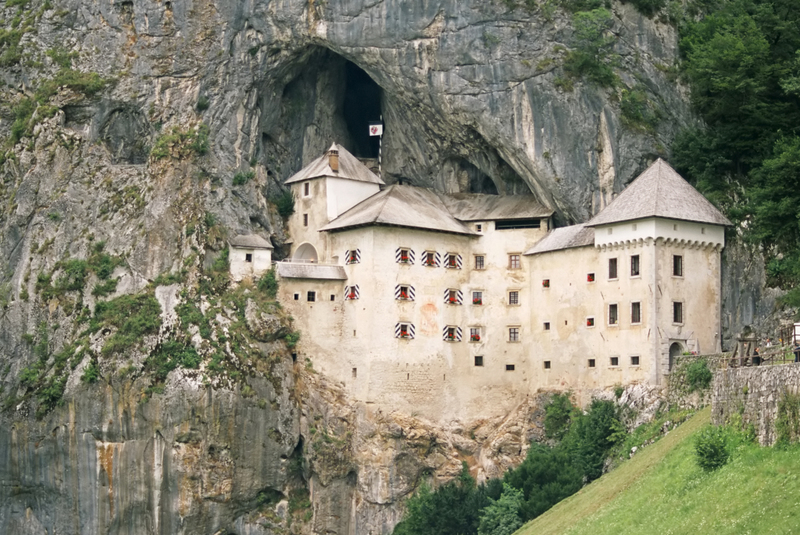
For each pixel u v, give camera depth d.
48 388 112.31
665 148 109.19
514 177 116.19
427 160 121.06
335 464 108.75
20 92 125.94
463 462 109.19
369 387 108.69
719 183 105.12
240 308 110.00
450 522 99.25
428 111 116.56
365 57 116.44
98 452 109.44
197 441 106.62
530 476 96.69
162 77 120.44
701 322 100.25
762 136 104.94
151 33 121.06
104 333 111.88
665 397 95.19
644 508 66.50
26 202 121.06
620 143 109.19
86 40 124.06
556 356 106.75
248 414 107.50
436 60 113.56
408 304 110.44
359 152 129.62
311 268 111.75
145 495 107.69
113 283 114.62
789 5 110.75
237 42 119.12
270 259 113.38
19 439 113.38
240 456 107.25
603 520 69.56
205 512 106.38
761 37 105.38
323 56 123.56
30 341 116.12
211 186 115.75
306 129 125.69
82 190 119.94
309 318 111.44
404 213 111.81
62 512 111.31
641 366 98.56
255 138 120.44
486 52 112.31
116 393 109.00
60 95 122.62
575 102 110.12
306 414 109.81
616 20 112.50
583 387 103.75
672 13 115.25
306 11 117.12
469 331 112.56
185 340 108.69
